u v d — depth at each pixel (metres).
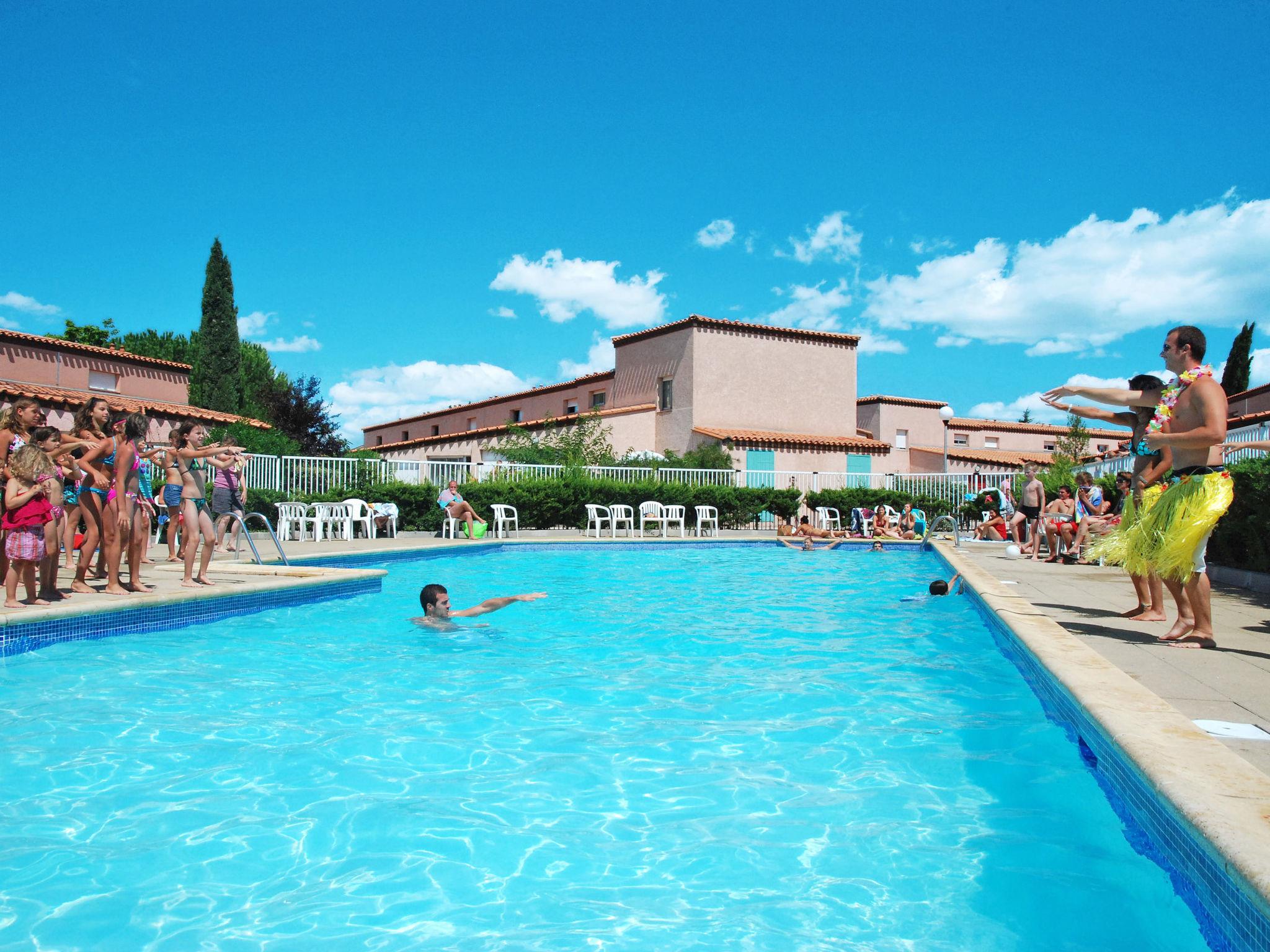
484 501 19.31
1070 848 2.91
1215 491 4.57
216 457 9.69
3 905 2.55
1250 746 2.85
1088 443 40.47
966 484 24.09
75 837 3.04
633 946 2.32
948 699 4.95
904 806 3.29
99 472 7.05
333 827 3.12
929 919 2.45
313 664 5.96
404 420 45.22
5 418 6.53
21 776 3.65
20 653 5.79
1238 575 8.30
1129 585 8.37
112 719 4.49
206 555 8.03
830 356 31.31
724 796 3.42
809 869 2.78
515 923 2.45
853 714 4.63
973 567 10.47
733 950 2.29
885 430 38.47
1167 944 2.29
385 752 4.00
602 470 22.77
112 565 7.03
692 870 2.78
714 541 18.22
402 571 12.80
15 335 22.00
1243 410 24.41
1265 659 4.38
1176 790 2.34
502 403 38.59
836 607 9.15
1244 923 1.85
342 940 2.36
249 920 2.47
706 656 6.32
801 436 29.45
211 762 3.84
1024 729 4.30
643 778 3.63
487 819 3.20
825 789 3.48
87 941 2.35
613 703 4.89
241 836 3.05
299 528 16.45
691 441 28.75
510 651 6.49
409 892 2.64
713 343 29.12
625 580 11.95
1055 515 11.84
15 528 6.02
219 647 6.47
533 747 4.07
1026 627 5.39
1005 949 2.29
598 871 2.78
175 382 26.00
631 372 31.77
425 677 5.58
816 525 23.91
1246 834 2.02
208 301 34.53
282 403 35.62
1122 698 3.42
